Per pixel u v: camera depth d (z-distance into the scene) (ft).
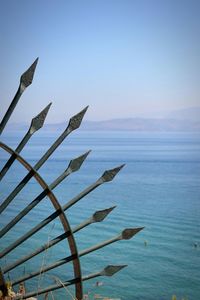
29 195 213.46
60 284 13.65
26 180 12.53
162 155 569.23
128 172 366.43
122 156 552.82
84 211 189.98
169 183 296.92
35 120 12.19
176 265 114.52
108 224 164.66
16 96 11.75
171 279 102.63
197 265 114.62
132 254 124.67
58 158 514.27
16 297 13.41
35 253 13.07
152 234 152.46
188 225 167.22
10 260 94.22
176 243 139.95
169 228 162.40
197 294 92.32
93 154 592.60
